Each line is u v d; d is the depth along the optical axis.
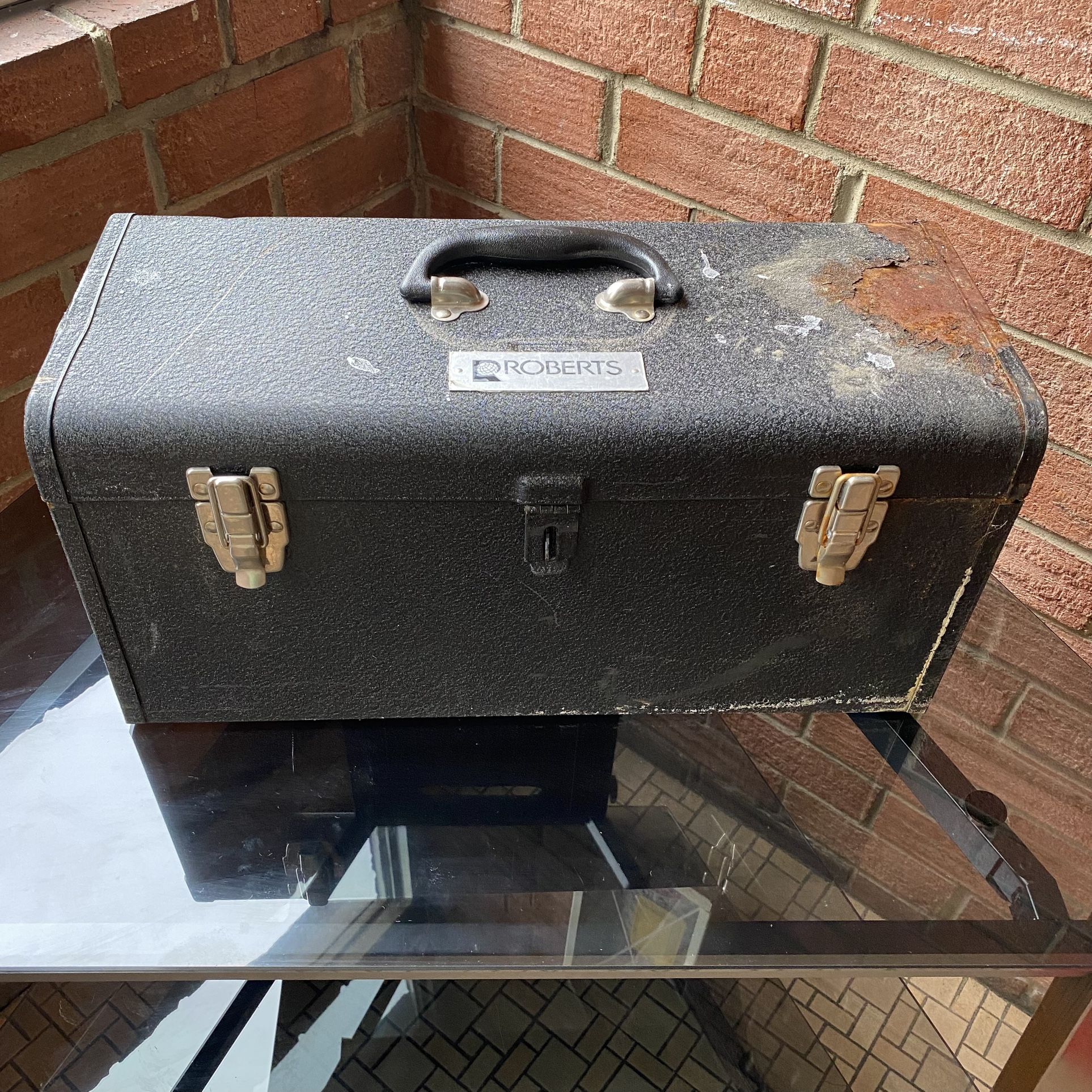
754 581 0.73
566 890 0.76
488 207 1.32
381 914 0.73
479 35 1.18
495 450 0.65
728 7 0.98
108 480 0.65
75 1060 0.98
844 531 0.69
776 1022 1.01
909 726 0.88
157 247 0.77
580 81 1.12
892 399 0.67
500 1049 0.94
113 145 1.00
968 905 0.77
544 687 0.80
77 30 0.93
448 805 0.81
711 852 0.80
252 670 0.76
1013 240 0.92
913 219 0.98
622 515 0.69
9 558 0.91
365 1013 0.97
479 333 0.70
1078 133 0.84
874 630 0.77
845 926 0.75
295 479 0.66
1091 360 0.92
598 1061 0.94
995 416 0.67
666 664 0.78
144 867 0.74
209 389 0.65
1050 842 0.82
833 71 0.95
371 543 0.69
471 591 0.73
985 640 0.93
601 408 0.66
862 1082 0.99
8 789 0.78
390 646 0.76
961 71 0.88
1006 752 0.86
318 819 0.78
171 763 0.81
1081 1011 0.75
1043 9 0.81
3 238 0.94
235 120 1.10
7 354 1.00
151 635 0.74
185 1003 1.00
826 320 0.73
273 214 1.20
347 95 1.21
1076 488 0.98
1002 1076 0.83
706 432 0.65
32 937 0.69
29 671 0.84
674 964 0.71
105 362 0.67
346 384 0.66
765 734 0.89
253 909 0.72
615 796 0.83
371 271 0.75
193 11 1.00
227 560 0.69
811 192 1.03
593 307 0.73
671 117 1.08
